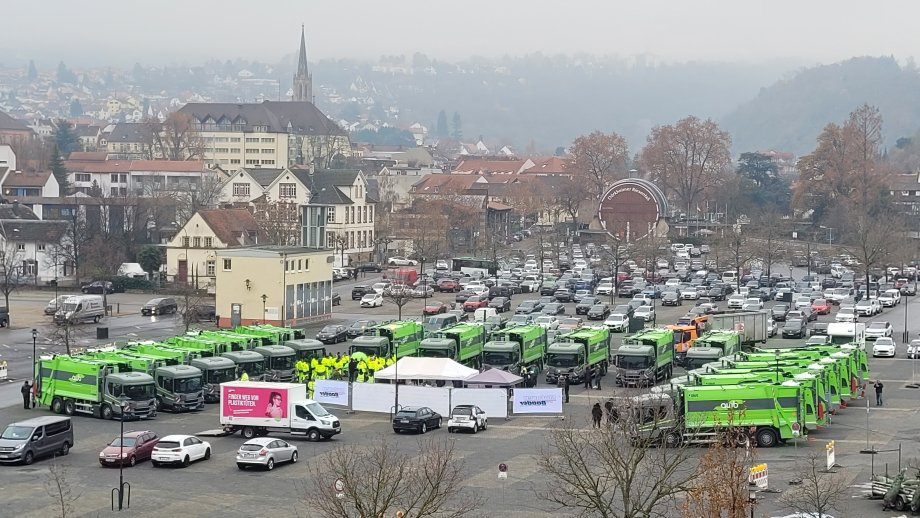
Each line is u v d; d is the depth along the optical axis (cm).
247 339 15162
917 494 8919
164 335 19088
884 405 13450
